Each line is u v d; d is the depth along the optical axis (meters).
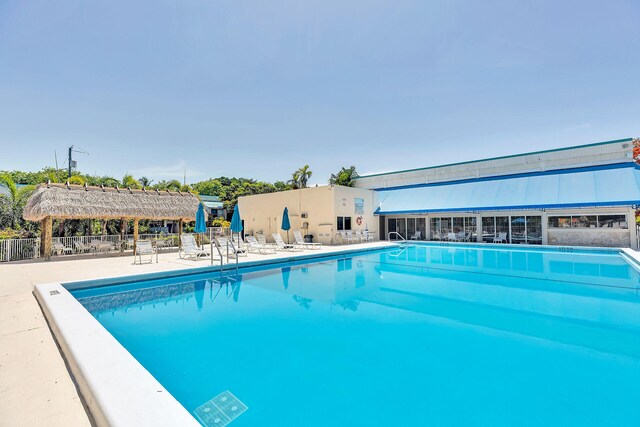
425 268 16.39
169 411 3.08
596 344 6.35
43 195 18.89
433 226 31.31
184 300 10.00
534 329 7.22
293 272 15.30
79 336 5.21
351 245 26.30
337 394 4.59
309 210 29.28
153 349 6.20
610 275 13.85
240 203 37.16
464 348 6.18
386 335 6.91
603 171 24.95
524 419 3.97
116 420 2.90
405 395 4.56
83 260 17.83
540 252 21.86
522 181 27.98
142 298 10.35
